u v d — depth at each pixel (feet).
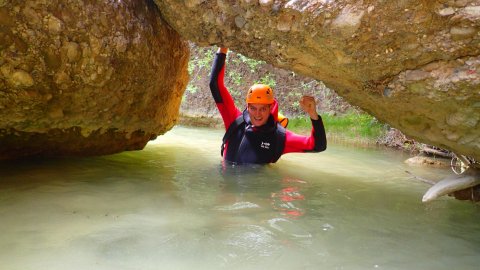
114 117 7.66
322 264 4.18
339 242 4.83
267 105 9.21
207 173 8.30
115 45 6.55
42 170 7.48
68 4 5.85
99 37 6.28
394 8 4.41
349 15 4.61
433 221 5.85
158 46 7.74
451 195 6.83
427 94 4.91
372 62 5.03
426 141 5.91
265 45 5.96
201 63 19.52
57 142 7.57
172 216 5.47
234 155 9.64
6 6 5.27
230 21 5.95
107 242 4.48
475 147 5.16
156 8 7.64
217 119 19.04
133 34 6.89
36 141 7.27
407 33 4.55
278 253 4.41
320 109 18.38
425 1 4.27
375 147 14.14
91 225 4.98
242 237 4.80
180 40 8.82
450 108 4.93
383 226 5.52
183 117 19.19
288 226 5.29
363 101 6.19
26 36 5.54
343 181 8.36
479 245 4.94
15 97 5.90
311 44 5.29
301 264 4.16
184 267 3.98
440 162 10.91
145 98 8.02
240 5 5.56
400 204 6.73
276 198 6.64
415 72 4.86
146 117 8.51
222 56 9.80
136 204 5.92
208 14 6.07
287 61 6.00
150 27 7.38
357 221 5.69
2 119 6.23
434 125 5.41
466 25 4.19
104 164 8.46
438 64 4.67
